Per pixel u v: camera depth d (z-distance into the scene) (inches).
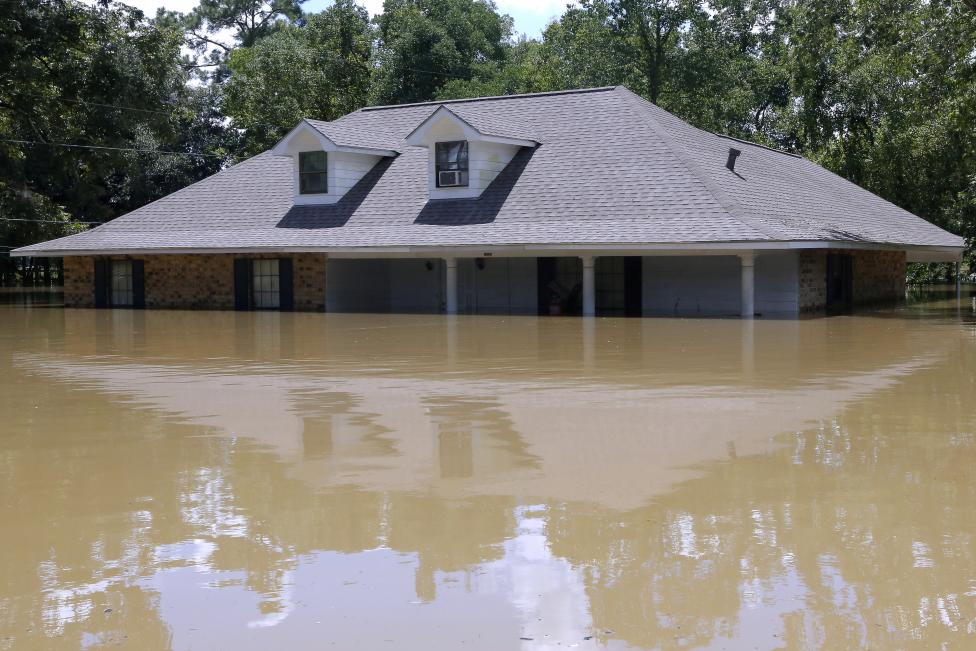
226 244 1082.7
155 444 322.0
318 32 2225.6
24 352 625.6
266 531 226.8
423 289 1148.5
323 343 663.1
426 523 231.5
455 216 1027.3
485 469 282.2
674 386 437.4
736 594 185.3
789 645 163.3
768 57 2202.3
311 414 374.6
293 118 1961.1
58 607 183.0
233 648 164.7
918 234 1280.8
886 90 1712.6
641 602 181.9
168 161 2011.6
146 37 1600.6
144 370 519.8
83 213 1829.5
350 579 195.2
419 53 2308.1
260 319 935.0
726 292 987.3
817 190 1251.2
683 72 2102.6
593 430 336.5
